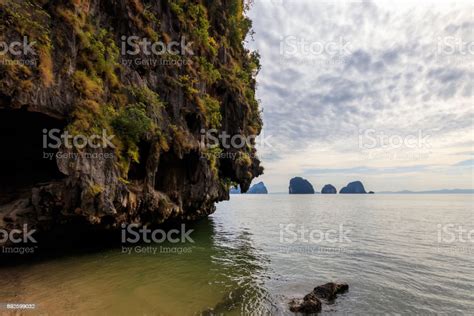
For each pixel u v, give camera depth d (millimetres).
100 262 16828
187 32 25844
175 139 21844
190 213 28516
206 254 21094
